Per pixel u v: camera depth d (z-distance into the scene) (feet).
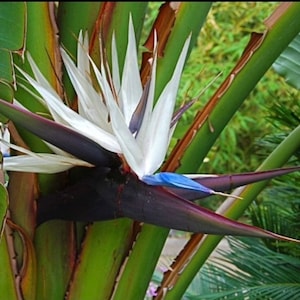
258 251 5.03
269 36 4.42
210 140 4.41
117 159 4.05
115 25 4.50
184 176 3.97
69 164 4.11
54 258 4.44
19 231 4.34
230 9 14.15
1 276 4.33
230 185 4.03
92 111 4.04
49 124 3.93
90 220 4.19
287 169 4.02
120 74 4.48
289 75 4.99
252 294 4.73
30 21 4.33
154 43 4.26
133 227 4.43
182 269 4.58
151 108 3.99
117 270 4.42
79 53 4.23
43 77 4.14
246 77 4.41
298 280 4.81
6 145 4.15
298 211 5.02
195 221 3.89
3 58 4.02
